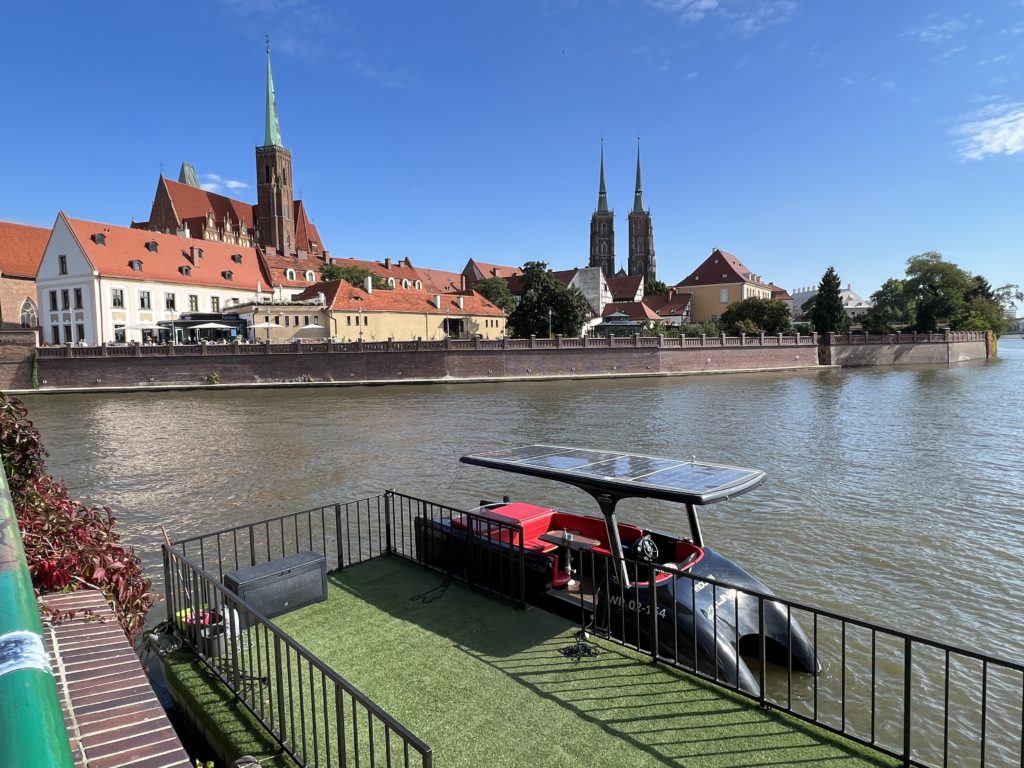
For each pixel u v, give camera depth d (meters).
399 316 86.50
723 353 77.31
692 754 5.33
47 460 26.20
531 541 9.23
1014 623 10.57
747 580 8.23
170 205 100.25
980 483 19.98
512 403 45.75
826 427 32.41
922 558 13.43
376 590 8.84
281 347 63.28
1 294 80.25
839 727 7.57
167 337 77.19
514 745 5.42
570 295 83.81
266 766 5.25
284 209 111.81
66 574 5.61
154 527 16.64
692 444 27.67
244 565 13.33
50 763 0.99
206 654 6.90
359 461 24.66
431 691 6.28
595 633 7.48
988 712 8.03
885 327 97.81
